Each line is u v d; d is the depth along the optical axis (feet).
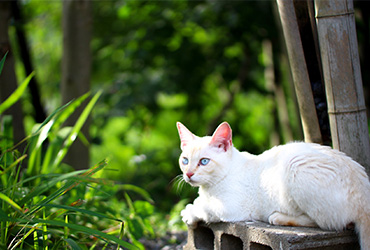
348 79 9.94
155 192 27.58
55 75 33.99
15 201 10.46
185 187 24.48
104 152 34.19
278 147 10.06
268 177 9.39
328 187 8.45
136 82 27.12
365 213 8.38
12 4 20.88
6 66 17.31
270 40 26.40
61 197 12.57
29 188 11.80
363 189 8.63
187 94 28.89
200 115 32.17
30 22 29.60
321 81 11.00
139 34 27.07
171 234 15.14
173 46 27.94
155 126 33.14
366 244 8.23
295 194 8.73
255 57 28.78
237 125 32.19
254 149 31.68
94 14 29.66
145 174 29.96
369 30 22.91
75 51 18.51
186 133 10.78
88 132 18.74
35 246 9.68
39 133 12.68
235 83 30.27
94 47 30.04
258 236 8.79
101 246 12.79
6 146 12.50
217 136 10.05
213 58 28.32
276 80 27.30
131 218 13.37
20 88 11.05
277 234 8.34
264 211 9.56
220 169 9.92
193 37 27.99
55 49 34.24
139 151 30.60
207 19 25.86
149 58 27.81
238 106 35.19
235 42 27.12
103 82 31.91
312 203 8.54
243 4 24.57
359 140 10.03
